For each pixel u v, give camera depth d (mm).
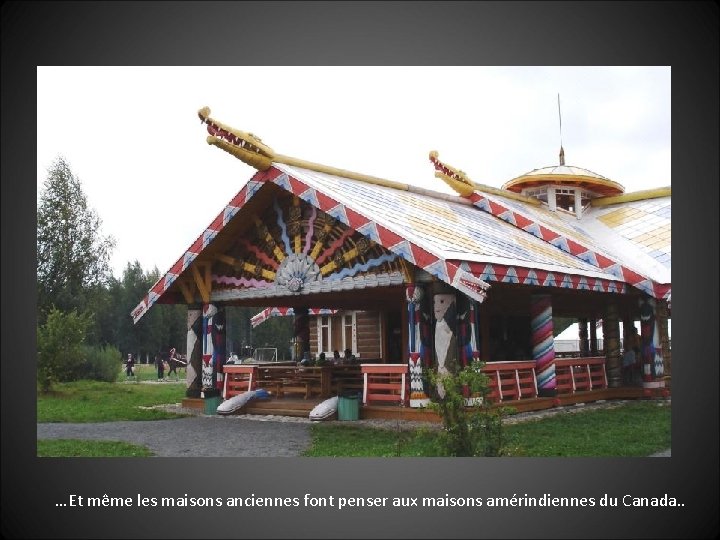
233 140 15117
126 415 16750
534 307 16531
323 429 13586
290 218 16312
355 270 15062
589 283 16625
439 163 21031
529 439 11805
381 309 23625
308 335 21859
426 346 14070
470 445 8406
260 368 17641
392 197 16938
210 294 18219
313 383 18172
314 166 16531
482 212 20266
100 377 28953
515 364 15516
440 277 12555
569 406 16812
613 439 11789
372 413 14766
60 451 11453
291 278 16172
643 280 17859
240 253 17719
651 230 21234
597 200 24516
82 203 34844
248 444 12109
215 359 18125
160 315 63250
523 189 24109
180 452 11398
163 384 29172
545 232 19125
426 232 14227
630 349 20984
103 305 36406
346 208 14008
